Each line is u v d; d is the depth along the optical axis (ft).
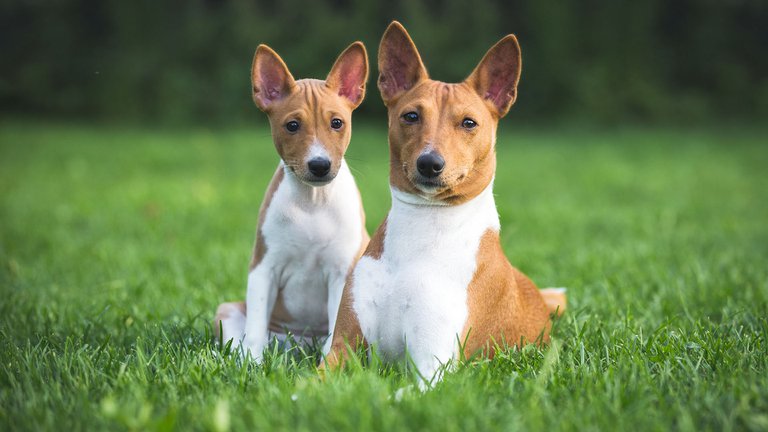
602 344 15.64
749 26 87.20
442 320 13.76
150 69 83.05
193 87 82.23
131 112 82.74
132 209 37.81
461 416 11.38
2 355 14.71
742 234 30.32
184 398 12.50
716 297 19.84
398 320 13.99
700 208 37.88
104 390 12.92
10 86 84.17
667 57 86.74
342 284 16.63
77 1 84.79
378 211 36.04
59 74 84.53
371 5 78.28
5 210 36.65
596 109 82.58
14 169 52.24
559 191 44.34
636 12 84.12
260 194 42.16
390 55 15.20
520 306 15.74
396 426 10.97
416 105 14.06
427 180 13.61
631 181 48.08
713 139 71.61
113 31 85.40
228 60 82.99
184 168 53.52
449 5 81.30
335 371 13.12
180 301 20.39
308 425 11.14
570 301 20.25
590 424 11.33
